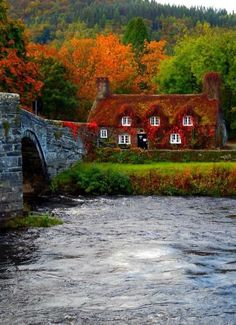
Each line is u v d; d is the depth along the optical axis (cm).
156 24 19725
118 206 4150
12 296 1930
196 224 3319
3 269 2270
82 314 1750
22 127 4294
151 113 7100
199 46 8512
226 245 2677
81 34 15650
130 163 5662
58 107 8300
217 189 4825
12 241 2797
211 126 6944
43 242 2770
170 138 7081
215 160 5575
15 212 3256
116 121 7206
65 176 5097
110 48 9844
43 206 4138
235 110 8094
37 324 1673
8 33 5728
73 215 3684
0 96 3147
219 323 1667
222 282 2048
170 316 1722
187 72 8744
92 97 8950
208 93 7231
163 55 10638
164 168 5084
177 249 2584
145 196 4772
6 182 3194
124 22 19488
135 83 9781
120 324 1667
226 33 8944
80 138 5600
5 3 5691
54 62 8256
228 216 3659
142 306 1812
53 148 5019
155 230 3098
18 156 3269
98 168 5109
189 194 4841
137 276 2139
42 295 1938
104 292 1956
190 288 1983
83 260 2394
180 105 7206
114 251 2553
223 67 8275
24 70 5647
